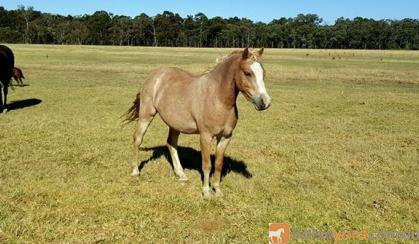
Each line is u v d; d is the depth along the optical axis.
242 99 17.17
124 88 19.80
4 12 121.62
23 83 20.72
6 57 12.47
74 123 11.33
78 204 5.79
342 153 9.09
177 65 34.75
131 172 7.29
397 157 8.78
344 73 31.12
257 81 5.20
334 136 10.83
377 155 8.95
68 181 6.71
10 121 11.27
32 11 126.56
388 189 6.83
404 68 36.62
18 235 4.86
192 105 5.92
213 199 6.11
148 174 7.27
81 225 5.16
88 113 13.07
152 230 5.09
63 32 122.62
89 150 8.62
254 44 132.12
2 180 6.62
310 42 129.12
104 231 5.05
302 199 6.27
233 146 9.48
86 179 6.84
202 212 5.70
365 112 14.65
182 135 10.46
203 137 5.90
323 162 8.34
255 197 6.31
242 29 129.00
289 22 140.88
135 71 29.98
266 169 7.80
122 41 128.62
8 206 5.59
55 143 9.06
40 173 7.02
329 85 23.86
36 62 34.81
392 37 126.12
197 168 7.77
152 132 10.62
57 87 19.45
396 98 17.97
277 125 12.14
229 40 131.50
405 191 6.72
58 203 5.81
